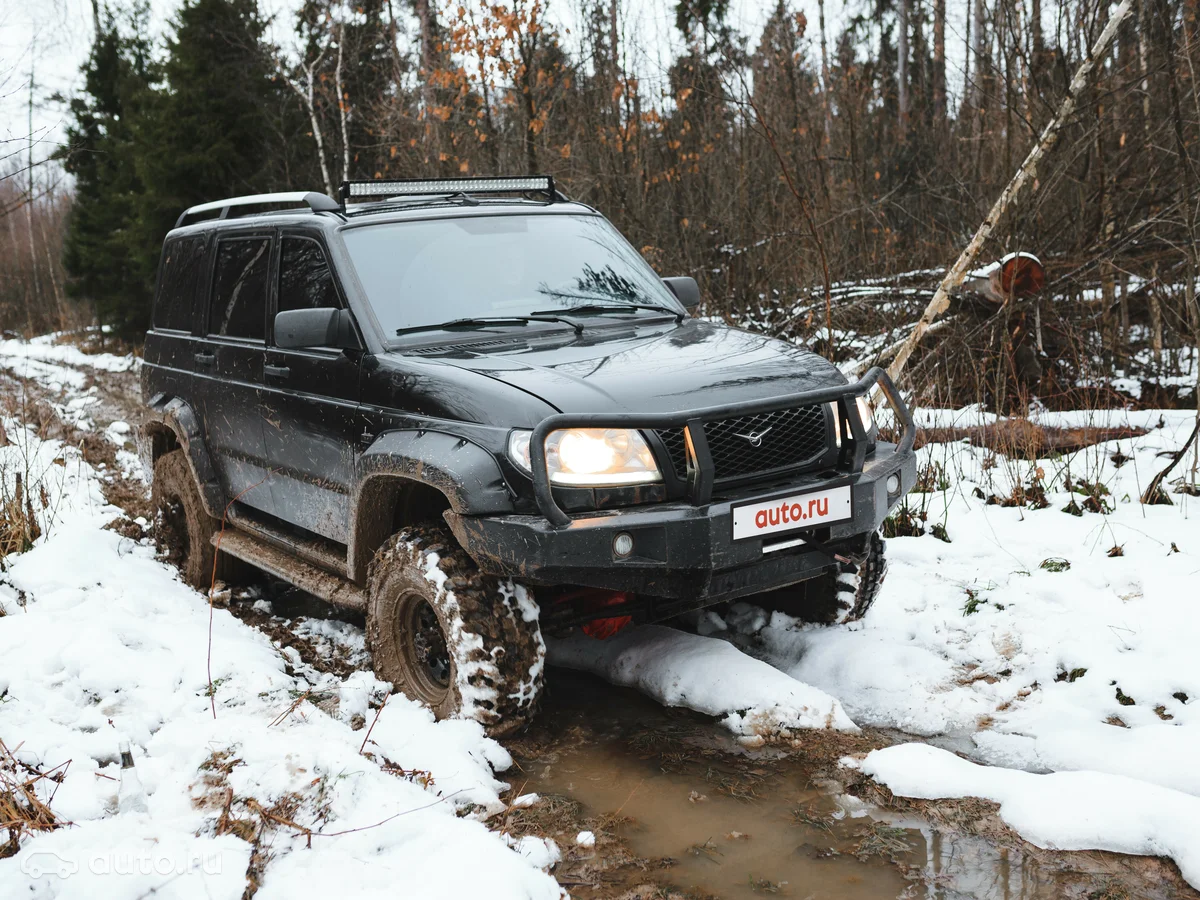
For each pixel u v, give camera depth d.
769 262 10.41
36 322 29.08
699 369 3.66
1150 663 3.86
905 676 3.99
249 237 4.98
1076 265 8.48
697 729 3.70
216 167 18.92
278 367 4.52
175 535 5.88
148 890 2.51
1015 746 3.47
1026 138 9.86
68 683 3.84
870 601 4.46
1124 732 3.45
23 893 2.47
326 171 16.47
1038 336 8.14
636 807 3.19
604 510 3.33
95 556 5.32
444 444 3.52
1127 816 2.86
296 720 3.50
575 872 2.85
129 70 23.48
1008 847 2.86
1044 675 3.94
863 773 3.28
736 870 2.82
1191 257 6.69
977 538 5.41
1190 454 6.23
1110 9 8.39
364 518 3.99
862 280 10.30
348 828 2.81
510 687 3.47
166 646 4.23
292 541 4.70
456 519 3.43
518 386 3.49
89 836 2.73
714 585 3.42
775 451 3.56
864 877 2.76
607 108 11.86
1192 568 4.68
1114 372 8.71
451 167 13.42
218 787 2.96
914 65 21.72
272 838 2.75
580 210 5.00
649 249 10.84
